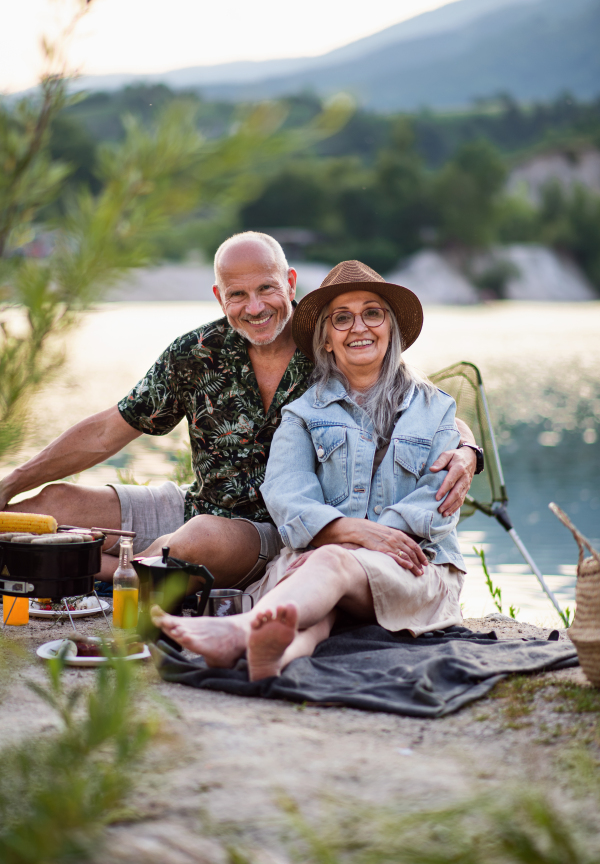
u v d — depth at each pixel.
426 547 3.20
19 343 0.71
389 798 1.65
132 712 1.27
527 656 2.68
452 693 2.35
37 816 1.17
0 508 3.70
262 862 1.40
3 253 0.65
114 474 10.98
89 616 3.48
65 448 3.73
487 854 1.40
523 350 38.16
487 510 4.61
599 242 114.75
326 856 1.29
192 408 3.72
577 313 80.62
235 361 3.66
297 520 3.09
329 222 104.31
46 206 0.64
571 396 25.53
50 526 3.03
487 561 7.64
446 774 1.78
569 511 11.05
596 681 2.34
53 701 1.41
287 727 2.10
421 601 3.05
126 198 0.60
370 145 118.38
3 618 3.39
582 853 1.28
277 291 3.53
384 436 3.37
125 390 20.34
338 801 1.62
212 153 0.58
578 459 15.87
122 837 1.47
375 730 2.11
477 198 109.25
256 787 1.70
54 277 0.64
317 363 3.54
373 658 2.66
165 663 2.57
